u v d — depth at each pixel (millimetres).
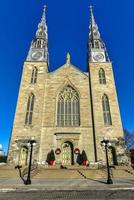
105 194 13680
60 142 37219
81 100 42281
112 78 44312
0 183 19062
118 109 40250
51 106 41250
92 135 38094
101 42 52812
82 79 45062
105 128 37938
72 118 40562
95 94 41938
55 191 15125
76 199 12039
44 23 57188
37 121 38250
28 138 36531
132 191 14836
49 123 39125
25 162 34656
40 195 13492
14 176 25984
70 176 25469
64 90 44062
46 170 29000
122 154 35500
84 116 40281
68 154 37188
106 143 23141
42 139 37375
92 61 47031
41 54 47875
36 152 35125
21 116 38812
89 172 27438
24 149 36000
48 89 43500
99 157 35188
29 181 18781
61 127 38906
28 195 13539
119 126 38312
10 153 35219
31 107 40438
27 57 47219
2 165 33406
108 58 48031
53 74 45531
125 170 29109
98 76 44531
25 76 43906
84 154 35969
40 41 51469
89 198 12305
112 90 42656
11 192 14852
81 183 19000
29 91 41938
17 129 37406
